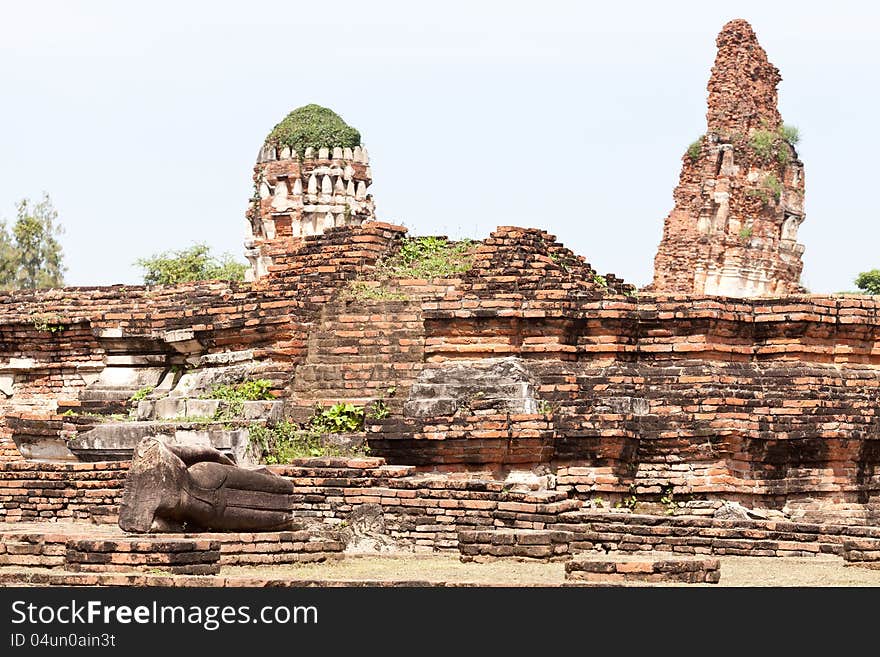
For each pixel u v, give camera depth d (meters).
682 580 21.98
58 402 36.16
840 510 31.97
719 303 33.84
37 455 35.72
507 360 32.72
